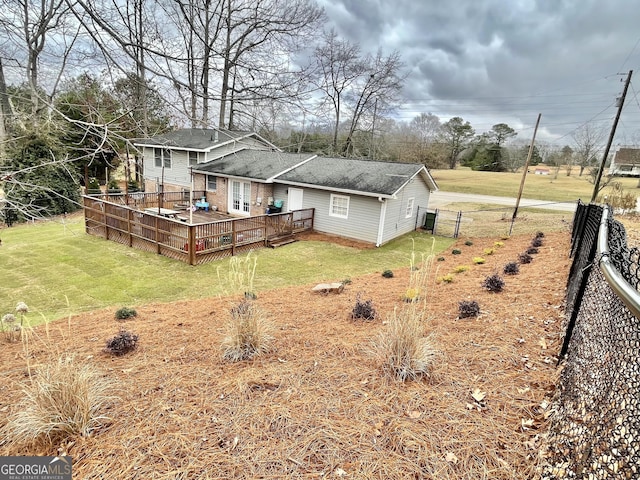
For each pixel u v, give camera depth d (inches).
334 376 124.1
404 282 281.1
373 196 493.4
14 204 232.5
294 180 565.9
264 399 111.7
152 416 104.9
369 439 93.0
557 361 124.7
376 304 211.9
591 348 96.0
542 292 204.2
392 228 539.2
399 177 526.9
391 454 87.6
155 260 404.5
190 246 386.9
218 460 87.4
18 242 459.5
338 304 215.3
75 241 471.8
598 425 74.0
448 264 375.9
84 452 91.8
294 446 91.3
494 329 155.9
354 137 1143.0
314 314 196.4
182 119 199.2
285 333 166.4
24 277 340.2
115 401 112.4
